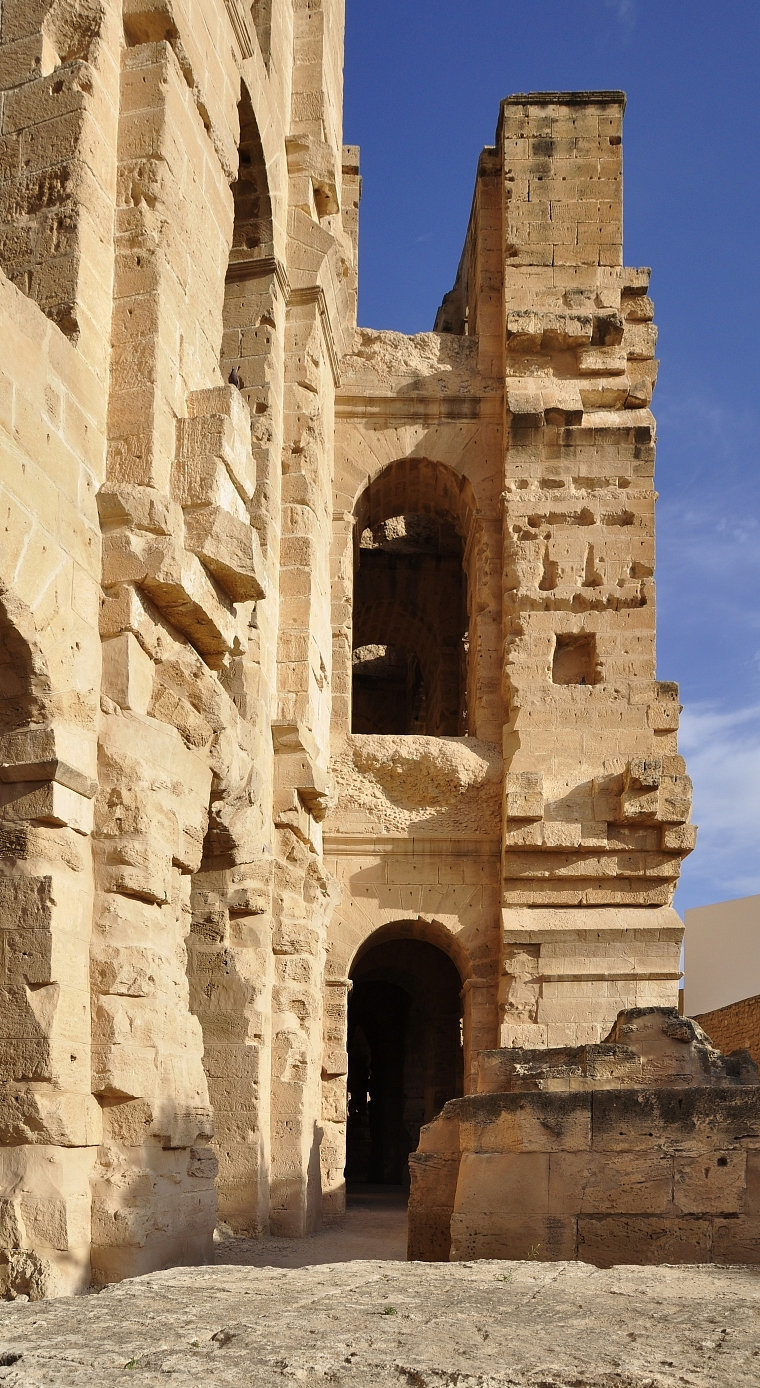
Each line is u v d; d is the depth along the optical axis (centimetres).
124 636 1209
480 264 2831
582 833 2448
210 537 1293
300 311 2308
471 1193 1162
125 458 1255
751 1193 1127
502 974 2411
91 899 1151
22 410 1086
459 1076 3278
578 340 2684
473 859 2511
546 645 2555
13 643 1080
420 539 3428
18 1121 1048
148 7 1375
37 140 1266
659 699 2520
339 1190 2314
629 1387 621
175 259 1355
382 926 2475
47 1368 649
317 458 2303
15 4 1317
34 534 1089
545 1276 922
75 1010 1094
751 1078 1296
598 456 2641
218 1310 791
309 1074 1956
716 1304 810
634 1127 1161
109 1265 1073
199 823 1330
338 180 2652
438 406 2741
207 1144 1284
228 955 1797
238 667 1898
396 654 3950
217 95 1553
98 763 1180
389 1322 750
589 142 2784
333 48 2648
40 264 1234
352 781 2523
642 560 2591
